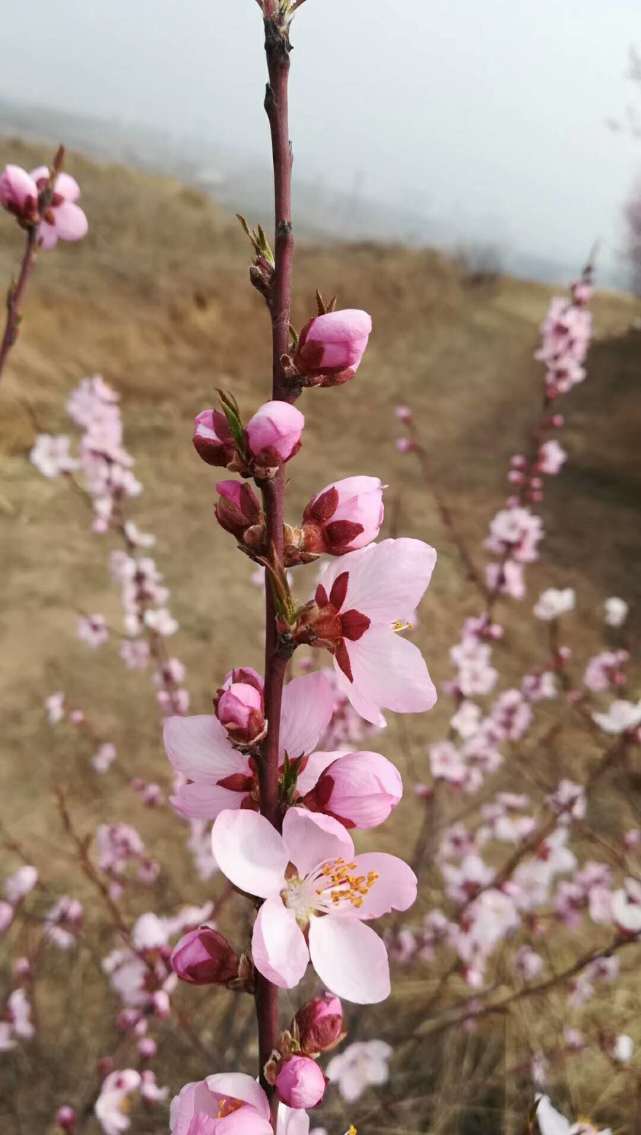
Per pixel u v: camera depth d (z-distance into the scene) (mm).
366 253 19969
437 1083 3652
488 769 4211
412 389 14789
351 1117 3373
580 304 3959
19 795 5121
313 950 969
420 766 5785
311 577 7043
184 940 1051
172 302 13008
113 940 3986
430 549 1017
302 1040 1024
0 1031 3221
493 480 11453
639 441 12391
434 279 19516
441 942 3893
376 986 968
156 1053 3492
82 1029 3656
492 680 3885
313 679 1072
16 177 1990
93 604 7219
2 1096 3354
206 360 12797
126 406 11195
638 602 8570
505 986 3949
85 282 12438
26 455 9352
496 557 9188
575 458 12336
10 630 6727
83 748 5578
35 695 6039
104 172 17188
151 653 4289
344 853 958
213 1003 3775
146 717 5988
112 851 3914
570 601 4191
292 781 1006
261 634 7254
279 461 898
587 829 3500
